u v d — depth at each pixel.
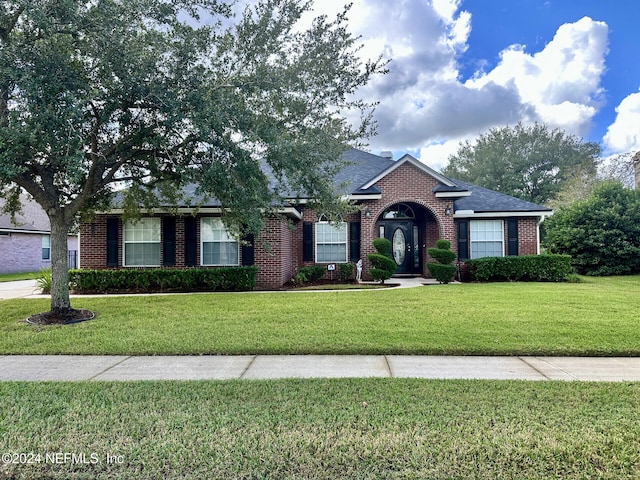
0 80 6.37
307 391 4.23
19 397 4.13
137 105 7.52
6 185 9.90
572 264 19.27
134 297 11.29
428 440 3.13
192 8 7.61
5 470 2.80
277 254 13.95
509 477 2.69
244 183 7.82
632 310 8.55
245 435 3.24
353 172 18.08
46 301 10.91
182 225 14.20
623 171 31.03
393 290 12.32
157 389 4.34
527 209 16.55
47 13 6.28
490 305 9.26
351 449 3.00
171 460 2.88
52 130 6.28
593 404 3.88
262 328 7.14
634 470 2.76
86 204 9.95
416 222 17.88
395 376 4.79
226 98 7.36
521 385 4.41
